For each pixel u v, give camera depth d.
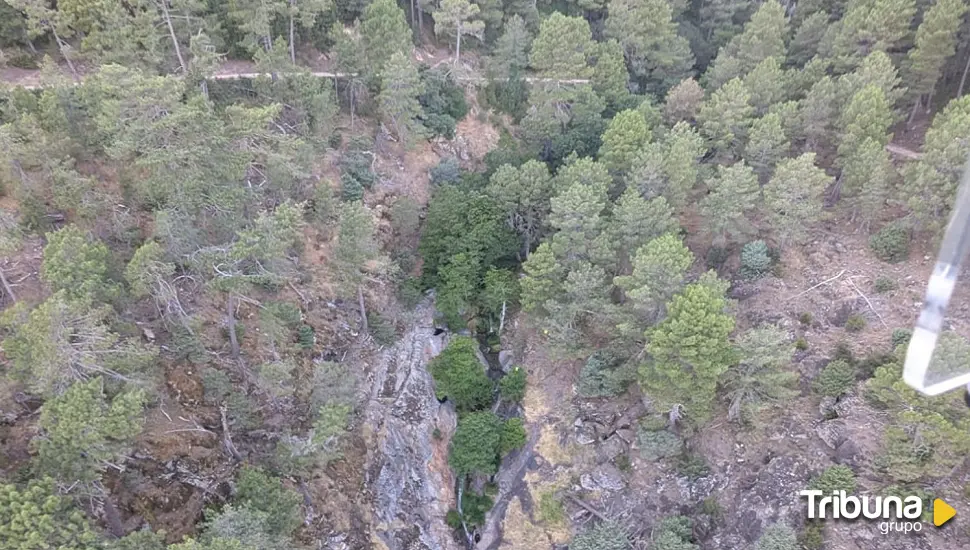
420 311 56.09
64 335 28.34
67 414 26.56
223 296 45.59
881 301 47.28
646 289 42.25
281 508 35.03
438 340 54.88
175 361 39.78
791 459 40.97
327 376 42.72
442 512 46.66
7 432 31.45
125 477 33.94
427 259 56.47
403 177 63.09
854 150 53.03
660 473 44.53
